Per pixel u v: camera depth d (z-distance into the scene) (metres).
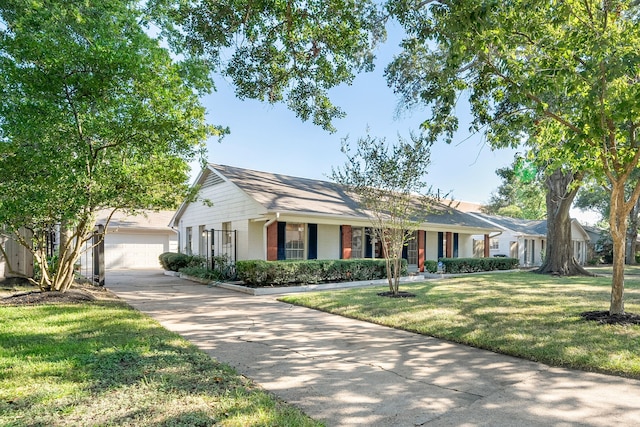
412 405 3.31
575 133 5.96
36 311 6.83
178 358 4.34
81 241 8.79
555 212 17.36
